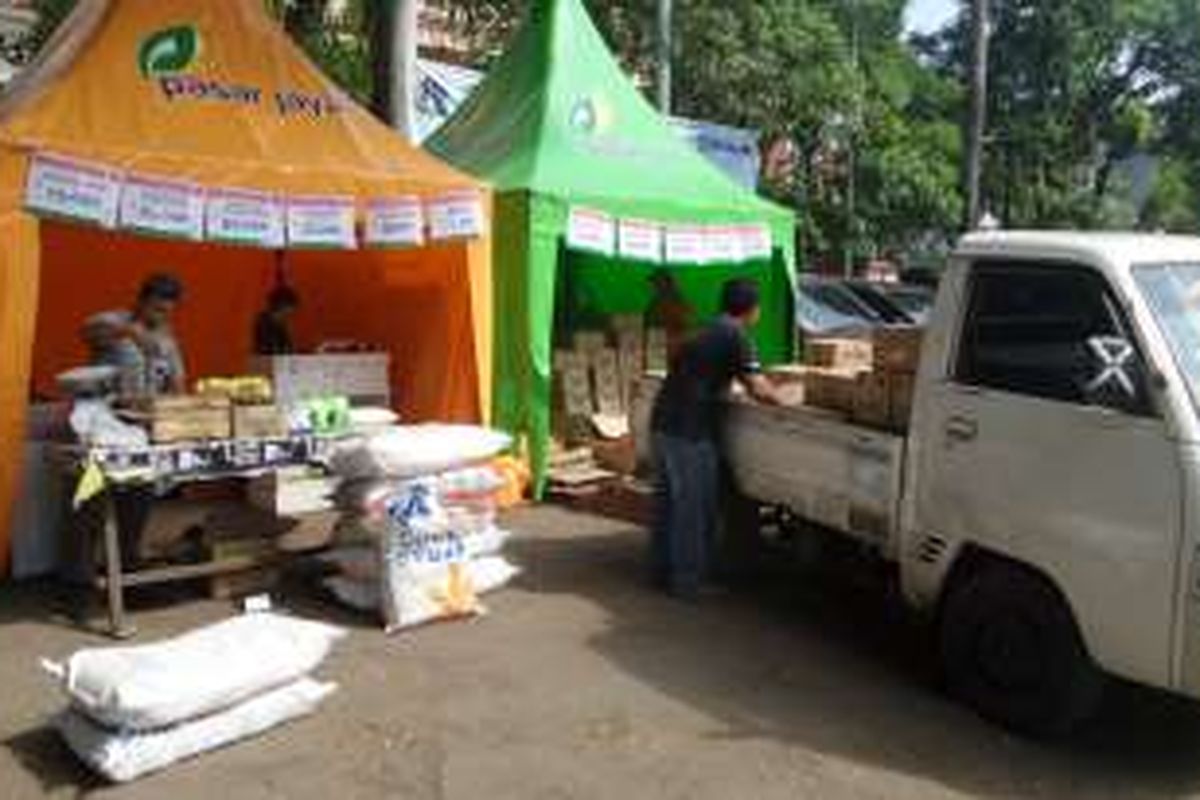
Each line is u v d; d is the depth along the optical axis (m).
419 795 6.19
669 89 21.39
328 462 8.73
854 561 8.55
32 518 9.18
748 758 6.66
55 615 8.54
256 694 6.75
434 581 8.54
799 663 8.02
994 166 35.97
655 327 14.10
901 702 7.45
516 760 6.57
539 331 11.97
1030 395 6.89
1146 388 6.37
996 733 7.07
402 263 12.39
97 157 9.19
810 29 25.12
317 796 6.16
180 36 10.06
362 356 11.87
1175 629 6.20
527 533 10.90
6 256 8.87
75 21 10.66
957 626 7.35
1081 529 6.56
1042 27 35.62
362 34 17.61
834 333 13.15
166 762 6.37
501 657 7.96
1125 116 37.69
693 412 9.07
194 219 9.53
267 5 13.55
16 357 8.92
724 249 12.97
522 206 11.91
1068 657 6.79
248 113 10.15
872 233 28.23
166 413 8.20
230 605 8.80
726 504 9.27
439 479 8.59
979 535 7.09
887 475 7.73
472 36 19.58
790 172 26.81
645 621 8.71
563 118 13.03
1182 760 6.82
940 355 7.39
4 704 7.13
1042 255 7.00
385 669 7.71
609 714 7.16
